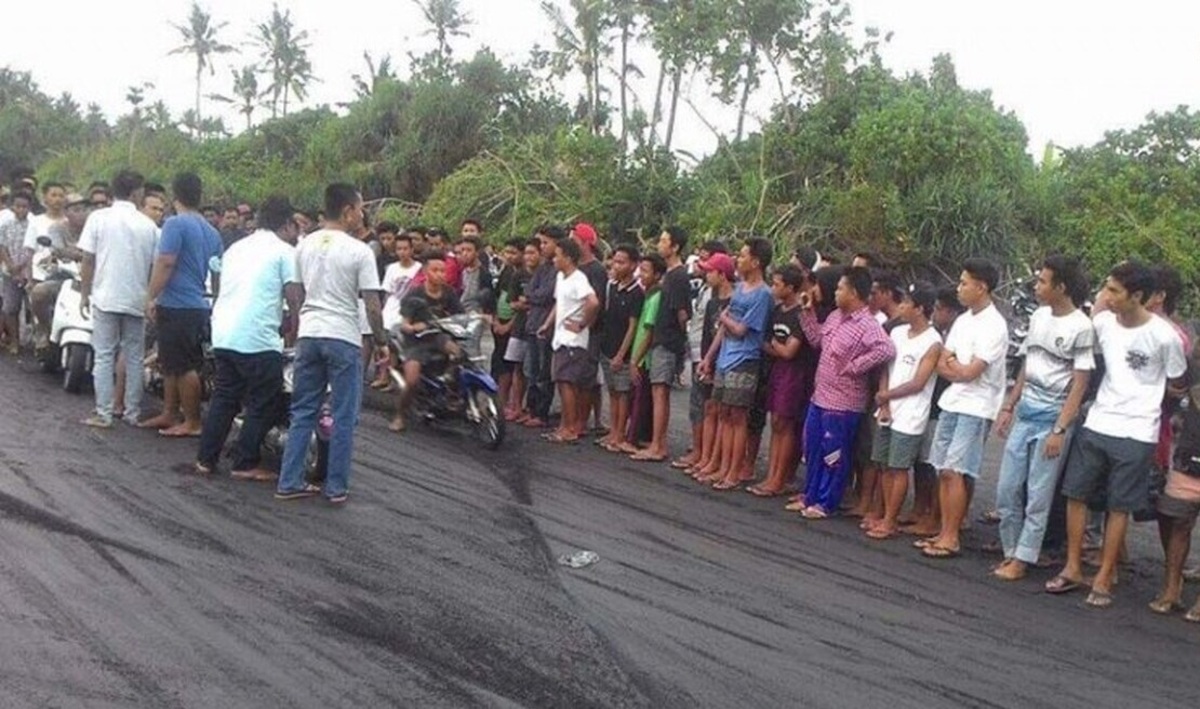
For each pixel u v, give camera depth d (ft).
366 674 17.02
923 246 70.18
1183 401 24.49
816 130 79.51
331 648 17.92
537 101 115.34
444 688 16.72
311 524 24.79
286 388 28.58
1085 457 23.26
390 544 23.84
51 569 20.40
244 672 16.74
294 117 140.87
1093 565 26.12
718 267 33.60
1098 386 24.81
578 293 35.88
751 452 32.81
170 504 25.22
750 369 31.14
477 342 36.76
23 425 31.42
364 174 113.80
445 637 18.78
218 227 51.78
